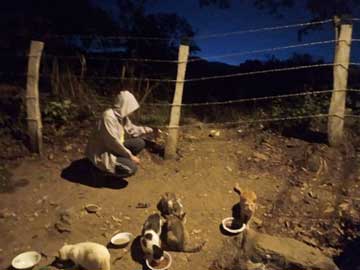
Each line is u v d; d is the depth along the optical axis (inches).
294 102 155.5
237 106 171.0
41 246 102.0
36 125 132.8
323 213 111.6
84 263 93.5
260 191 120.3
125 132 131.7
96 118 149.8
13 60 181.9
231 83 196.1
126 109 114.0
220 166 130.7
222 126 153.9
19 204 115.3
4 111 146.6
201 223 109.7
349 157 129.3
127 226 108.3
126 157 117.1
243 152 136.8
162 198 111.3
